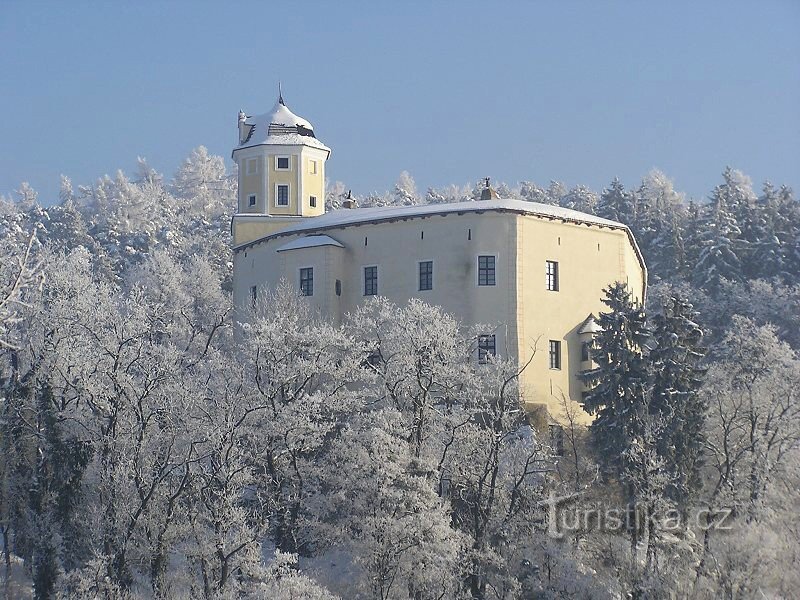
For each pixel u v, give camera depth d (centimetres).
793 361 9244
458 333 8438
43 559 6325
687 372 7962
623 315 8000
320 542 6900
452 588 6450
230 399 6900
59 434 6656
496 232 9419
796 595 6400
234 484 6594
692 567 6556
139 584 6569
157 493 6600
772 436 7675
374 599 6362
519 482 6906
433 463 6894
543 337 9431
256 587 6022
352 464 6806
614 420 7725
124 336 7188
